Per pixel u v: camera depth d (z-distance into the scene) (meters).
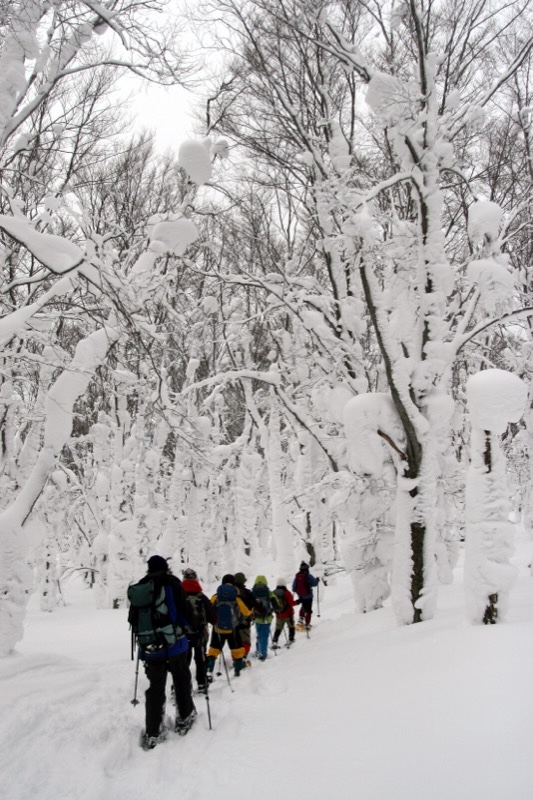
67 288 6.45
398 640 6.29
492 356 13.02
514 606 7.47
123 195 11.04
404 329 8.24
